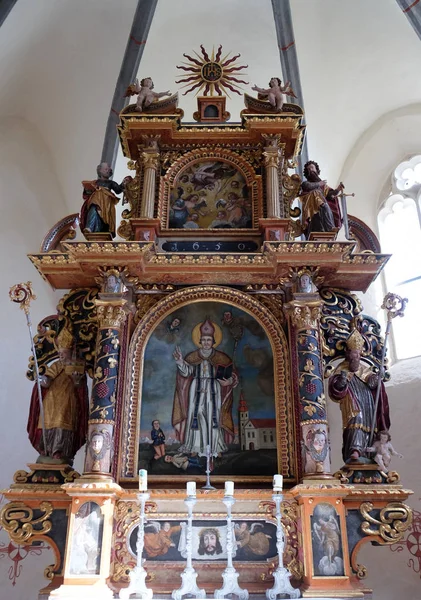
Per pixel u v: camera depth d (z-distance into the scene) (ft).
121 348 24.85
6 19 34.76
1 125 42.78
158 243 27.53
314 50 41.34
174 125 28.76
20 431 36.42
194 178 29.04
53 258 25.96
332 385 24.66
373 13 38.73
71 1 37.47
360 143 45.78
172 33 42.42
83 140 43.37
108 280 25.17
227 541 19.88
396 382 37.17
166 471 23.41
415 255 41.45
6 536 33.73
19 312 38.73
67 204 43.68
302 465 22.70
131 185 29.07
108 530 20.99
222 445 23.86
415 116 43.09
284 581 19.63
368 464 23.59
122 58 41.32
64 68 41.24
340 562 20.54
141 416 24.34
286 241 24.56
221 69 32.17
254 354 25.44
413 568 32.19
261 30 42.37
